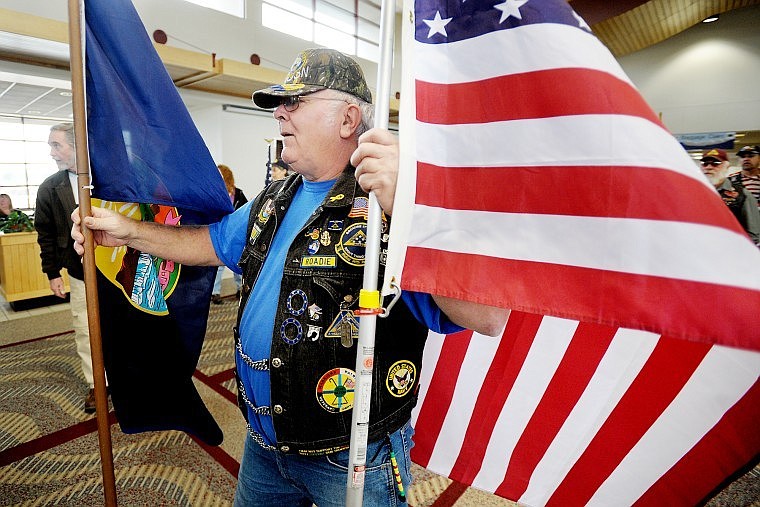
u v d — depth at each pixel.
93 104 0.99
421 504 1.76
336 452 0.83
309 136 0.87
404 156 0.59
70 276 2.39
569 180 0.57
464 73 0.64
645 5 7.13
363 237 0.80
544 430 1.22
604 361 1.13
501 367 1.25
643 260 0.53
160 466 1.97
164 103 1.07
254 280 0.95
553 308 0.57
